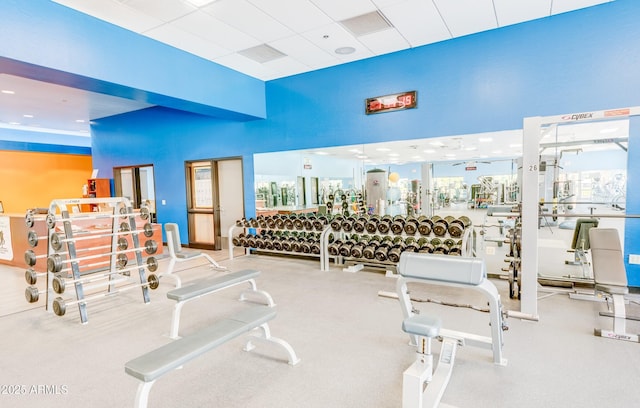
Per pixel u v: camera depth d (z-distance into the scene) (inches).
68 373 97.3
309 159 239.5
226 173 277.9
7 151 346.3
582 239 173.8
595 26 150.7
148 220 164.6
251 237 240.1
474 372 92.4
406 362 98.8
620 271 116.5
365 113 209.0
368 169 226.5
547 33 159.8
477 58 175.8
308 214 234.5
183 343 79.2
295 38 175.6
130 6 139.9
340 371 94.7
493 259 203.3
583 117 117.3
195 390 87.0
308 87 228.5
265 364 99.1
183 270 215.2
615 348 104.0
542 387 85.1
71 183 401.1
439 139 191.5
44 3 132.0
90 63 146.4
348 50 193.3
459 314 132.3
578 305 140.6
